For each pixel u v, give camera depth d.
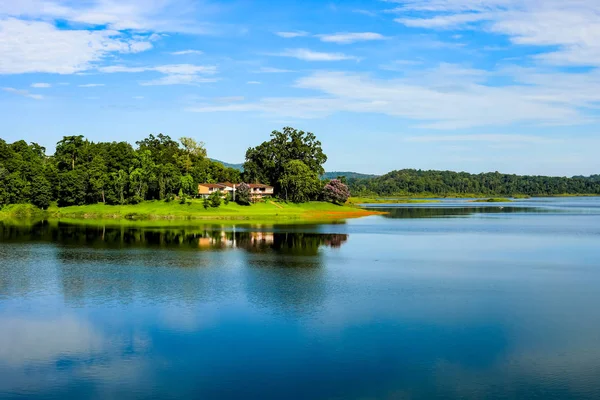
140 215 163.25
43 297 54.22
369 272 67.25
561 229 127.44
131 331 43.28
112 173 186.50
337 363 36.34
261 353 38.22
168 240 101.94
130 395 32.06
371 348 39.03
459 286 58.94
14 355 38.41
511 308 49.72
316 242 98.81
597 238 106.31
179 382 33.69
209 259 77.62
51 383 33.84
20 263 74.62
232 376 34.44
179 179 192.00
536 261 76.38
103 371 35.50
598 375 34.31
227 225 137.38
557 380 33.59
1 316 47.72
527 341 40.50
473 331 42.81
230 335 42.00
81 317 47.25
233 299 53.00
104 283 60.56
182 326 44.34
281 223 145.88
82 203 184.62
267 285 59.41
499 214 194.25
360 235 111.81
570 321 45.53
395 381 33.50
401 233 116.81
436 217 177.00
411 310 48.97
